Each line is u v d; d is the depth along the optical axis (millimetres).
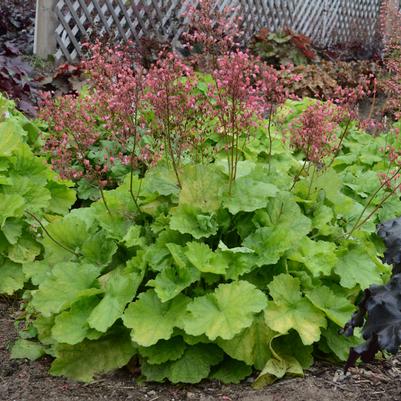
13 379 1068
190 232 1120
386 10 3406
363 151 1943
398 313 869
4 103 1733
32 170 1424
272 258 1102
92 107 1473
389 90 2217
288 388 1037
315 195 1258
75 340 1063
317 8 4316
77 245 1225
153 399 1026
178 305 1073
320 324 1074
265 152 1761
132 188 1278
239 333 1058
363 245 1227
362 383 1061
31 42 3238
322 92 3080
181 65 1188
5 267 1288
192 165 1191
